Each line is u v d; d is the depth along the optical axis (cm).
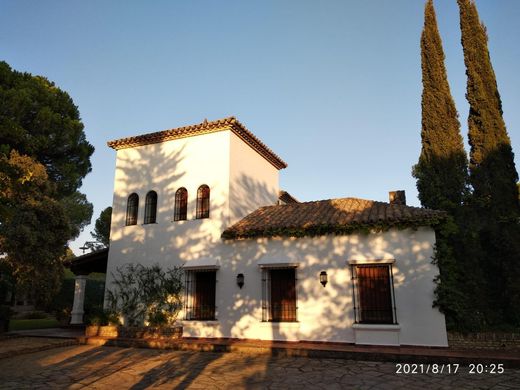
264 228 1356
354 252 1230
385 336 1137
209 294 1436
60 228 1645
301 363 1008
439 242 1162
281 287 1335
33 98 2084
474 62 1381
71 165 2303
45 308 2617
